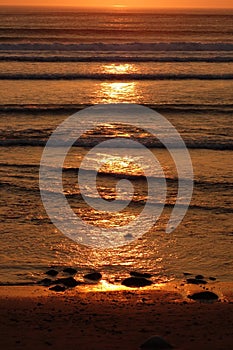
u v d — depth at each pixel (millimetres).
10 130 17375
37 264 9102
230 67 30656
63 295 7441
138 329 6039
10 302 7023
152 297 7328
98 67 29938
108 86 25078
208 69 29844
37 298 7246
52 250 9695
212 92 24000
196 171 14000
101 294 7461
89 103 21359
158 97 22734
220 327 6141
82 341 5633
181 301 7172
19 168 13961
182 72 28656
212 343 5605
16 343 5566
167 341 5609
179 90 24406
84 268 8992
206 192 12602
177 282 8352
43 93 23125
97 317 6441
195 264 9203
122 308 6805
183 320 6367
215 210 11609
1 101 21328
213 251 9719
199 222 11023
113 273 8781
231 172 13961
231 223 10969
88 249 9773
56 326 6121
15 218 11062
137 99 22297
